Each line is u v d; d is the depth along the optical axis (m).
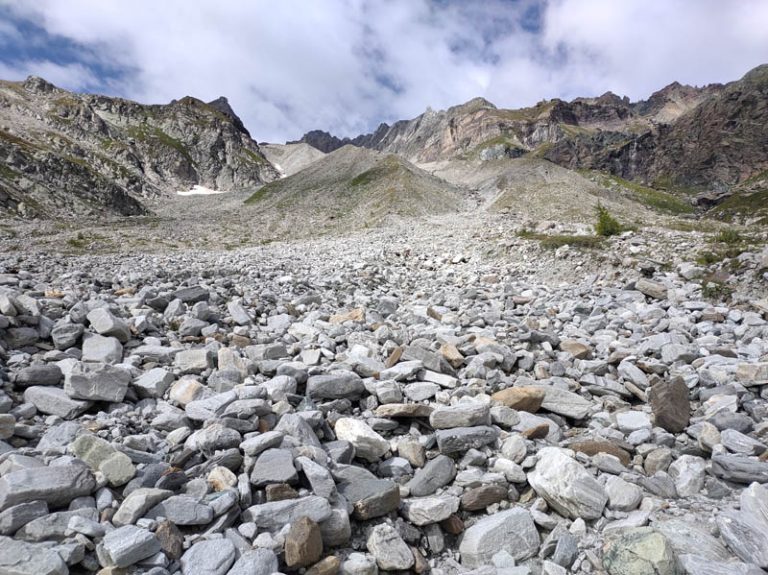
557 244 12.52
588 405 4.22
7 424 2.98
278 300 7.66
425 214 52.66
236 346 5.05
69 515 2.41
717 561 2.55
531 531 2.89
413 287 10.99
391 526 2.87
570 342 5.76
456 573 2.76
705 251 9.96
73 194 65.62
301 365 4.40
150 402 3.73
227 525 2.64
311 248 20.56
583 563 2.71
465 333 6.21
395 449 3.58
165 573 2.28
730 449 3.45
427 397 4.22
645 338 6.03
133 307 5.82
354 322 6.57
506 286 10.34
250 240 34.69
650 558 2.53
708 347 5.57
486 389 4.51
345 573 2.58
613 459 3.42
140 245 26.17
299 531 2.55
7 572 2.12
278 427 3.38
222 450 3.07
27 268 9.14
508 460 3.35
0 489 2.38
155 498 2.57
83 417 3.37
